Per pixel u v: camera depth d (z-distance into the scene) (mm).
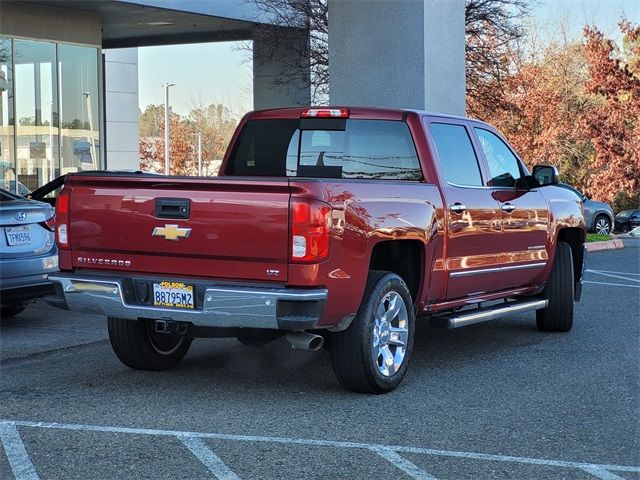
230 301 5539
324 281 5516
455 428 5359
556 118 37188
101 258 6090
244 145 7637
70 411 5699
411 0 13586
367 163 7121
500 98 23469
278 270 5523
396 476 4484
